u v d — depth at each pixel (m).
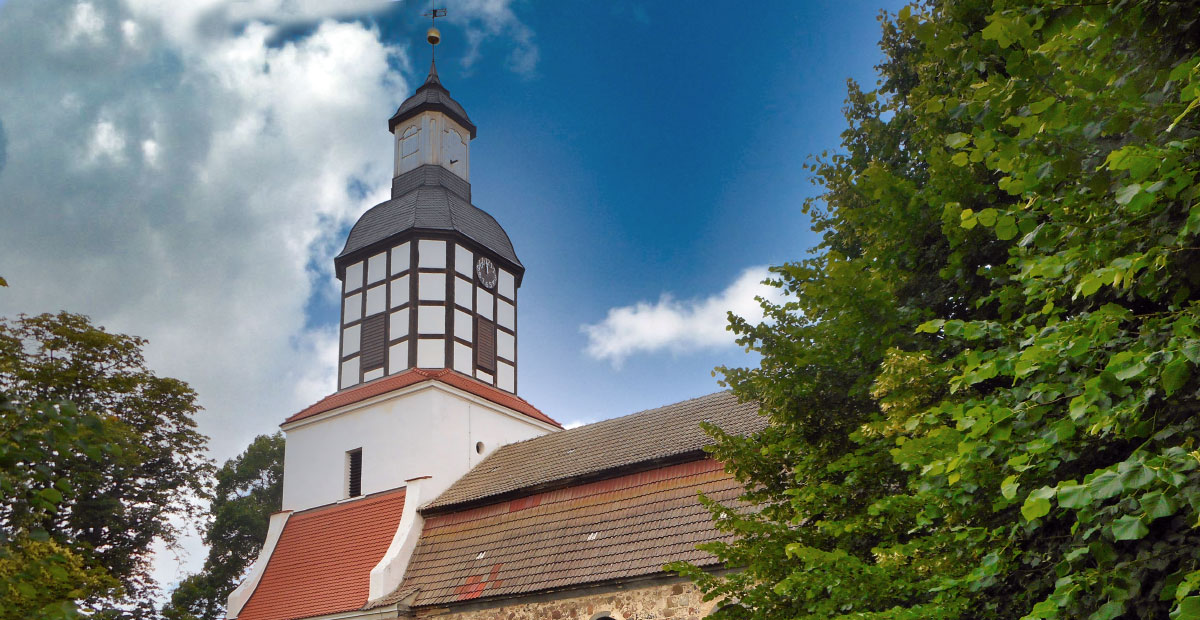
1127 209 4.65
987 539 5.98
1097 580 4.73
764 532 8.30
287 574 21.64
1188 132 4.75
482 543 18.86
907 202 7.74
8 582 5.25
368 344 24.64
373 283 25.11
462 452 22.81
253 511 39.06
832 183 9.66
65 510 18.91
